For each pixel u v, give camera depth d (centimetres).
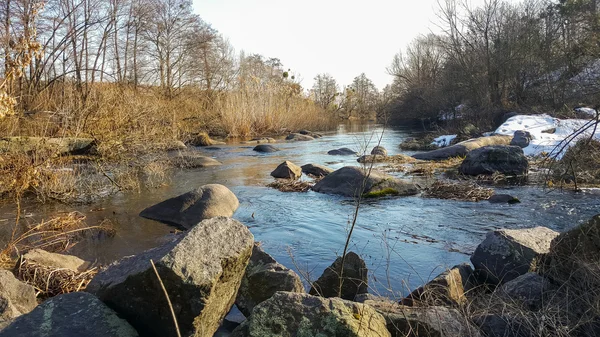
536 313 305
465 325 296
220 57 3003
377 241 614
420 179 1093
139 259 320
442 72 2950
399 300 380
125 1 2258
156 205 765
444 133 2217
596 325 287
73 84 1542
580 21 1828
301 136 2352
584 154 871
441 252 564
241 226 343
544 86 2111
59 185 882
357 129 3275
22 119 1216
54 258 491
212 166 1330
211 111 2583
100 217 750
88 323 274
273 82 3016
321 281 426
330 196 910
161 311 286
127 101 1477
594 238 339
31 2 1468
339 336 256
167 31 2805
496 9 2447
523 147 1403
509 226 675
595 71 1513
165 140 1571
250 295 384
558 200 820
